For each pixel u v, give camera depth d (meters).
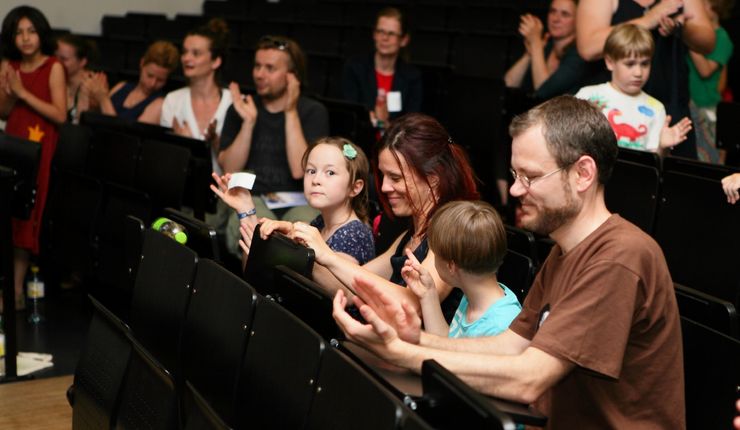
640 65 3.79
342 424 1.72
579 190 1.84
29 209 4.27
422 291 2.22
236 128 4.55
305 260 2.40
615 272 1.79
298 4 9.07
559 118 1.83
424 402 1.72
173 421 2.21
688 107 4.18
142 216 4.12
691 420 2.09
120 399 2.49
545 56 5.85
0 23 8.87
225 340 2.26
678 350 1.88
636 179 3.58
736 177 3.22
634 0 4.12
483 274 2.11
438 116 5.95
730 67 6.85
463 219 2.09
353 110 5.02
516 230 2.83
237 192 3.13
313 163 2.96
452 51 7.32
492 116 5.42
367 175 3.01
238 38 8.72
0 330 4.00
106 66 8.31
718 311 2.16
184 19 9.02
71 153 4.82
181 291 2.55
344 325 1.86
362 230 2.93
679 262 3.40
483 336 2.10
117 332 2.61
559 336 1.79
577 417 1.93
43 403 3.59
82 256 4.49
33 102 5.00
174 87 5.77
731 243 3.22
